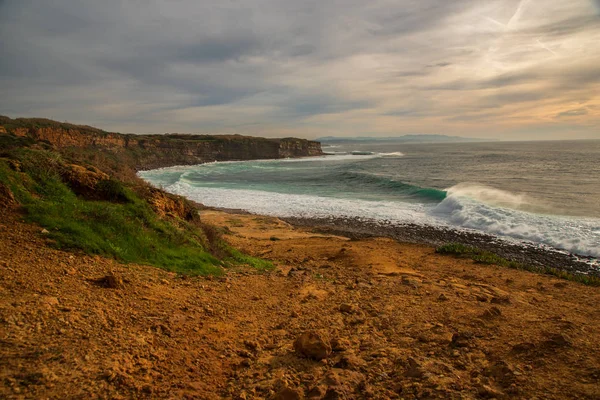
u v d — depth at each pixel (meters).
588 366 3.31
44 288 4.37
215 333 4.60
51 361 3.02
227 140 109.06
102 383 2.93
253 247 15.37
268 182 47.56
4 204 6.19
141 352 3.64
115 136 78.62
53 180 7.81
